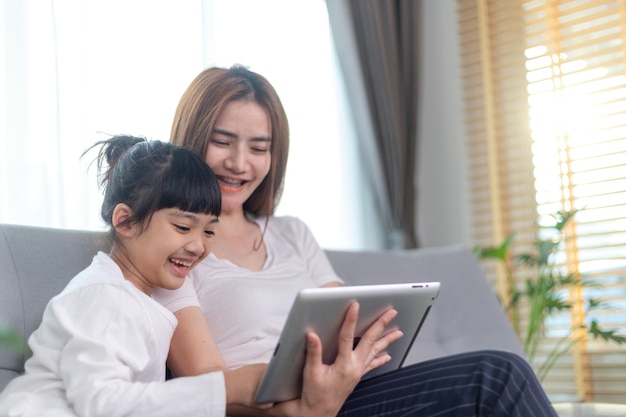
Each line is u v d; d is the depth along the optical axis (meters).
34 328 1.36
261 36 2.80
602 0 3.21
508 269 3.23
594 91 3.19
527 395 1.17
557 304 2.90
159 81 2.40
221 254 1.58
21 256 1.40
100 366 1.06
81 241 1.50
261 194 1.72
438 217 3.62
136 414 1.06
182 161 1.26
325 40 3.11
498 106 3.48
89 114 2.20
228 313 1.47
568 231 3.21
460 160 3.59
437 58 3.68
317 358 1.14
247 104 1.60
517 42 3.47
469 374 1.22
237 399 1.17
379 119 3.24
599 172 3.16
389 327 1.28
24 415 1.06
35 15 2.10
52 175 2.08
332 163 3.08
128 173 1.26
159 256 1.23
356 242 3.14
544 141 3.32
